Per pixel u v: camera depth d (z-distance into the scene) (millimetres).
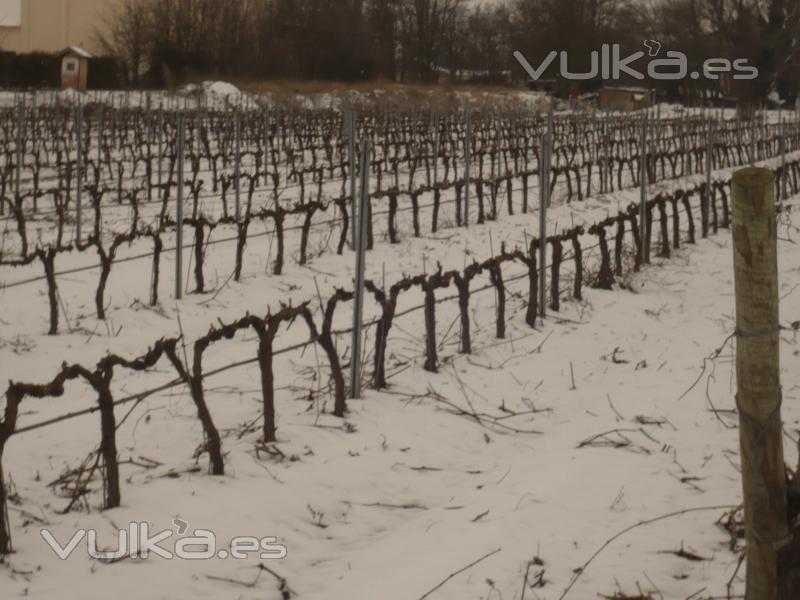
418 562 5398
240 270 13328
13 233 16641
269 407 7117
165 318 11438
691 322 11734
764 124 36969
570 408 8438
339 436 7445
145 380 9039
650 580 5094
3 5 47344
